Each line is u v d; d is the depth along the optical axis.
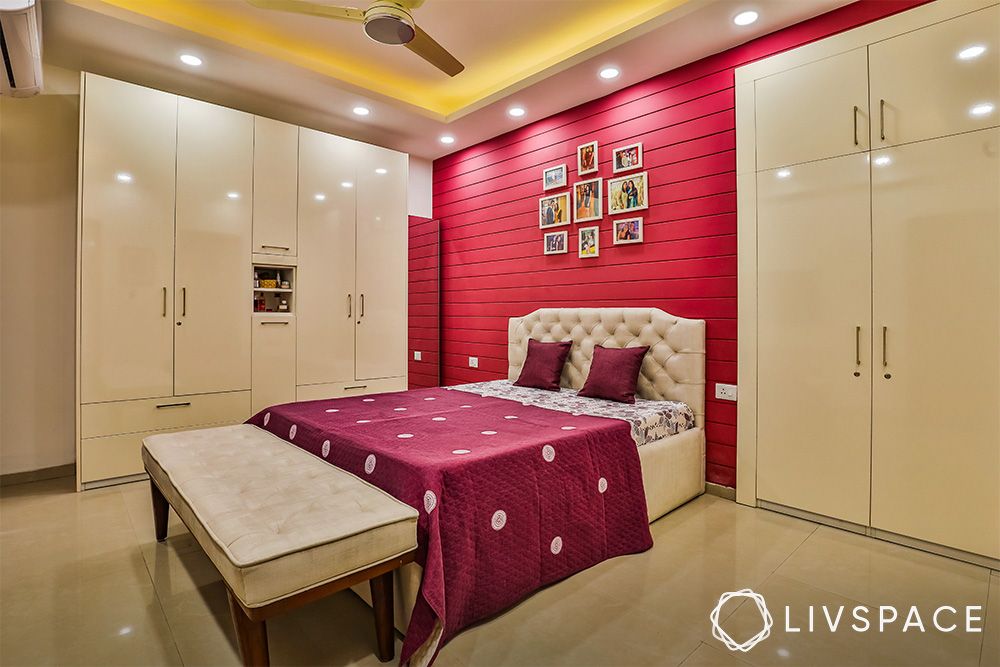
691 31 2.98
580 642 1.73
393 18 2.17
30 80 2.70
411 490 1.80
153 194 3.40
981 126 2.27
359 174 4.48
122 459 3.33
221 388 3.71
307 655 1.67
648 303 3.60
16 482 3.35
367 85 4.11
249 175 3.83
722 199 3.21
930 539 2.42
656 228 3.55
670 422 3.02
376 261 4.60
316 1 3.08
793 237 2.85
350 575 1.49
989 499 2.26
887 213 2.53
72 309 3.53
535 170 4.38
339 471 2.03
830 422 2.73
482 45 3.60
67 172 3.49
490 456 1.97
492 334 4.83
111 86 3.24
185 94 3.83
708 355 3.28
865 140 2.59
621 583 2.13
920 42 2.42
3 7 2.04
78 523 2.72
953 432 2.35
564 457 2.25
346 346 4.41
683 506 3.06
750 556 2.39
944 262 2.37
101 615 1.88
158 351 3.44
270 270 4.18
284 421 2.77
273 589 1.34
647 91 3.59
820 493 2.77
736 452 3.13
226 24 3.31
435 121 4.38
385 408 3.07
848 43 2.64
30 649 1.67
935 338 2.40
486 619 1.87
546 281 4.31
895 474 2.52
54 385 3.47
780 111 2.89
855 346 2.63
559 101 3.96
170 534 2.60
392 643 1.65
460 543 1.77
